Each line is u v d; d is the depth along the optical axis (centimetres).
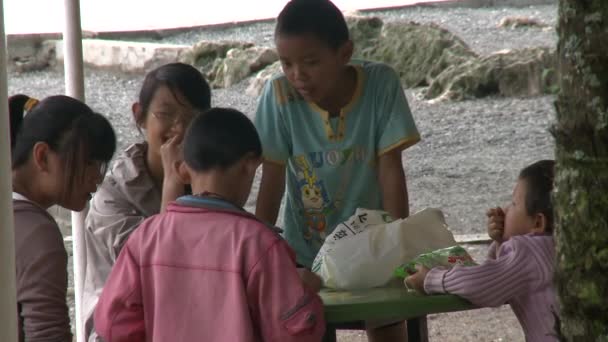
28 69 3459
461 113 2694
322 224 836
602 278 529
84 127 668
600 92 522
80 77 1041
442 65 2966
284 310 605
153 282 632
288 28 769
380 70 830
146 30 3897
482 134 2519
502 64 2834
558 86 547
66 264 666
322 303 630
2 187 475
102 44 3434
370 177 828
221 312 612
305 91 783
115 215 729
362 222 718
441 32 3059
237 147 640
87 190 679
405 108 826
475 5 4156
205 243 623
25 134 671
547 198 702
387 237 693
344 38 785
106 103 3038
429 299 650
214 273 616
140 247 642
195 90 747
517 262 668
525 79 2795
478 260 1588
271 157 833
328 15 776
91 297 729
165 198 705
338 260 686
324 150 826
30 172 672
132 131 2709
